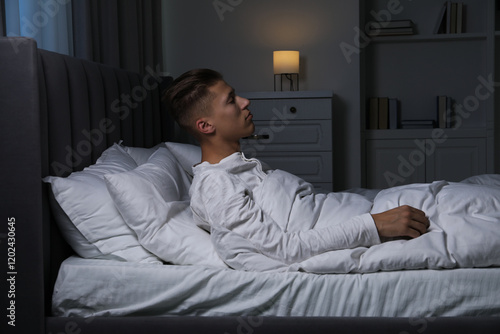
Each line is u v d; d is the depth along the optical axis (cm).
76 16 241
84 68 182
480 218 138
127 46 291
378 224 136
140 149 217
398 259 132
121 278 138
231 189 142
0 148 137
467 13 396
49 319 139
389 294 131
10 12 191
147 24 324
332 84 373
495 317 127
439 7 401
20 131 137
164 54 382
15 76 136
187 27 380
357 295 131
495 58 397
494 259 130
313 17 371
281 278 133
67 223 150
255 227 136
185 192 191
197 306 137
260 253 138
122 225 149
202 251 143
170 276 137
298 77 372
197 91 156
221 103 156
